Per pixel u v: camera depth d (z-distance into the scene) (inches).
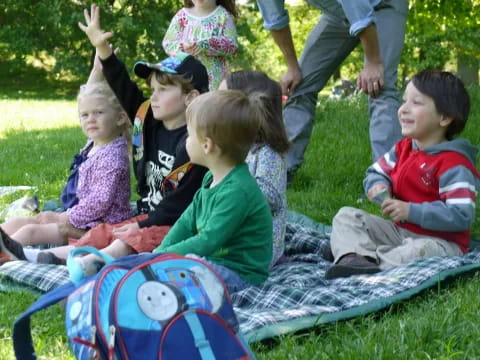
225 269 128.1
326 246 149.3
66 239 152.9
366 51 173.2
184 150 142.8
